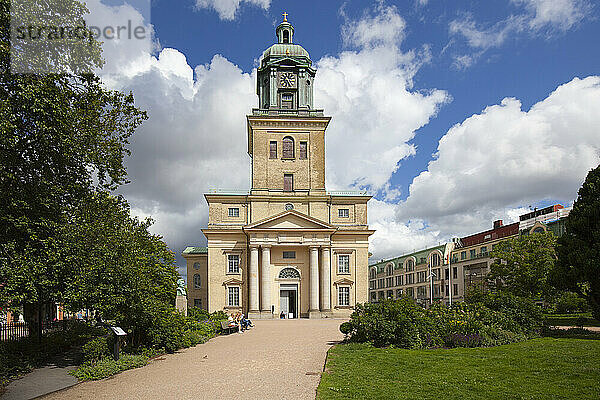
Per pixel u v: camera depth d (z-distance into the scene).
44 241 18.25
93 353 19.38
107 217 21.86
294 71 70.31
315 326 44.44
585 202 29.36
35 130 18.52
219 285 65.19
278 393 14.05
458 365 17.36
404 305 24.58
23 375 18.06
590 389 13.18
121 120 22.86
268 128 68.62
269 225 64.38
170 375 17.59
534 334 26.25
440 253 103.00
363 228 67.56
